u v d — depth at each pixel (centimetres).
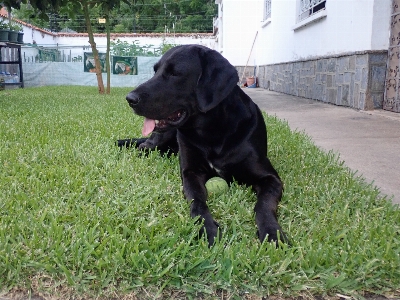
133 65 718
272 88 562
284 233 77
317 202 94
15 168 112
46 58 860
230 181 109
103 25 1630
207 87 98
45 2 326
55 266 65
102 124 186
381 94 259
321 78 344
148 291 62
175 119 101
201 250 69
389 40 249
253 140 104
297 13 424
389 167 127
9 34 549
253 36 712
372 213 88
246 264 64
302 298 61
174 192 99
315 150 143
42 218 79
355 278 63
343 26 293
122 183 103
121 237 72
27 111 236
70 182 101
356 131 191
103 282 62
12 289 62
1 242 70
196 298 61
